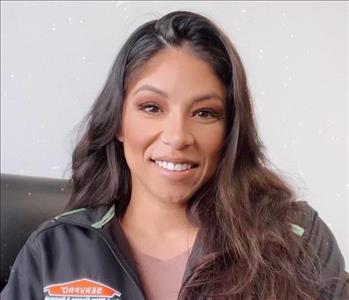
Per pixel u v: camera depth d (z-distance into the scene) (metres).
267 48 1.00
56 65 1.03
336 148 0.99
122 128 0.66
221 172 0.66
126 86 0.63
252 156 0.69
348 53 0.98
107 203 0.71
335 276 0.69
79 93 1.03
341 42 0.98
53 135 1.04
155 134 0.60
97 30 1.02
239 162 0.68
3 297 0.67
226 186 0.66
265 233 0.66
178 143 0.59
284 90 1.00
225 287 0.63
